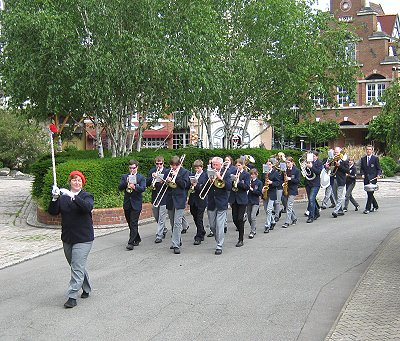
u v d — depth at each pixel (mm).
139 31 19062
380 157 40156
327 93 28078
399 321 7203
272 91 25875
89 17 18484
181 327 7383
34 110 21500
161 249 12547
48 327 7426
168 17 19812
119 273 10336
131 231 12555
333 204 20109
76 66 17922
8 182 34469
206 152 22281
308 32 26547
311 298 8656
